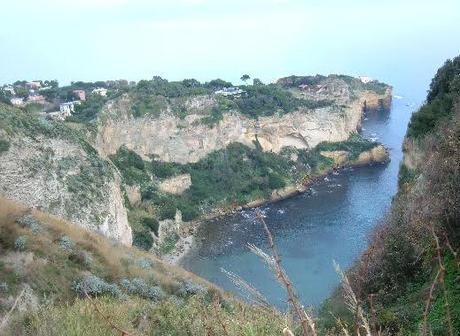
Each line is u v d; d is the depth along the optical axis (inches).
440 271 115.6
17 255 644.7
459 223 468.8
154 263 903.1
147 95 3671.3
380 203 3078.2
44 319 260.8
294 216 2992.1
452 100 1052.5
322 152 4148.6
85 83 5201.8
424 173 700.7
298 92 4901.6
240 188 3513.8
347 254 2219.5
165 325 313.0
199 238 2800.2
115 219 2080.5
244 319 186.5
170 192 3371.1
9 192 1657.2
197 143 3703.3
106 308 314.8
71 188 1908.2
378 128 5270.7
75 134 2236.7
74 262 703.1
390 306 467.2
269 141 4028.1
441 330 342.3
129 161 3307.1
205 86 4749.0
